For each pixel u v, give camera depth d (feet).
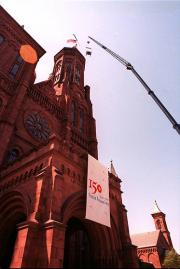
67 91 119.96
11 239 46.88
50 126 91.91
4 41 95.04
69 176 44.62
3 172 54.24
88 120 127.34
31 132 80.12
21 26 103.19
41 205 36.45
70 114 111.96
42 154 45.19
